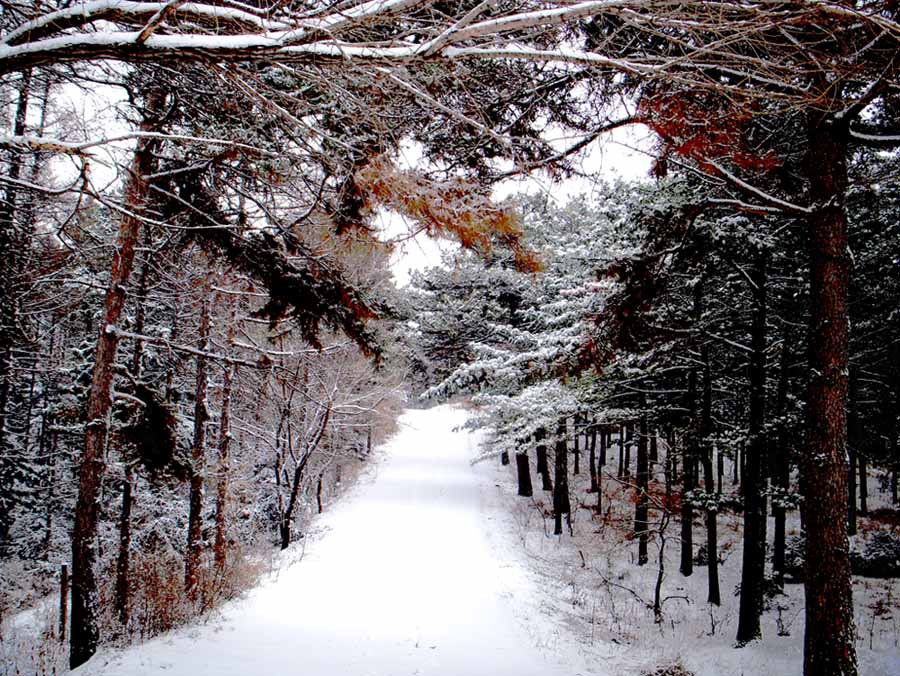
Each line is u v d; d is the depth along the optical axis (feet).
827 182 19.75
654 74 9.12
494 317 67.41
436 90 11.46
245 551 47.98
